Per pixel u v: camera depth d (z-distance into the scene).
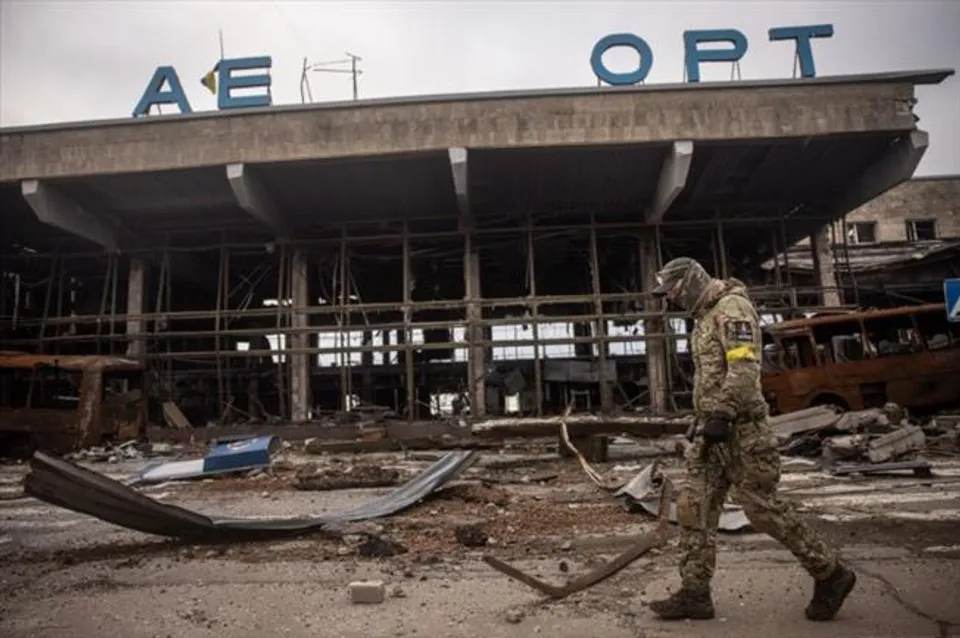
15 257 24.98
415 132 19.77
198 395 26.75
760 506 3.28
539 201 23.73
